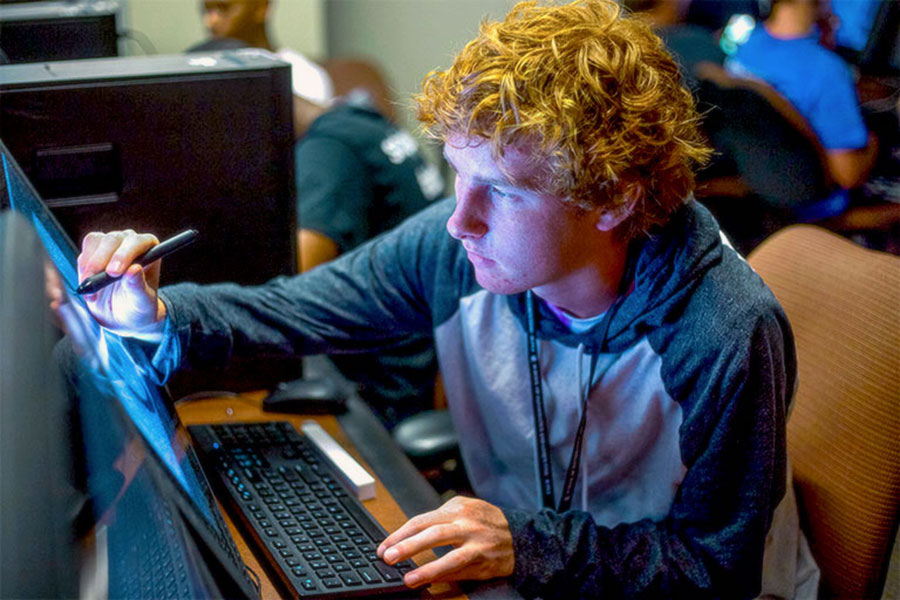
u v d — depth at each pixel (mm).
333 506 1112
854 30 3162
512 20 1006
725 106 2848
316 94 2611
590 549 1071
